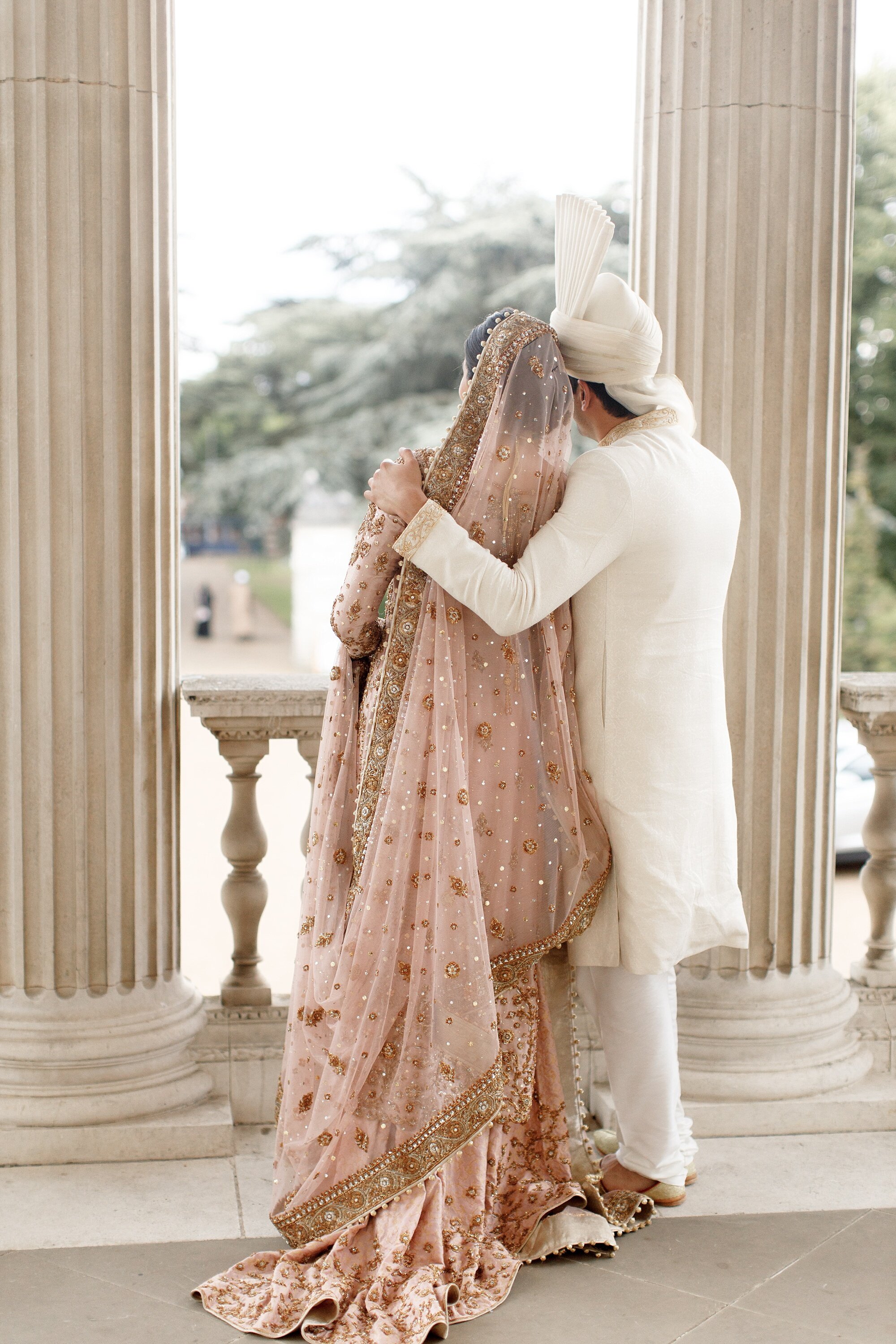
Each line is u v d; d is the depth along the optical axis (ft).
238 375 98.94
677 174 10.96
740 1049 11.25
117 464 10.41
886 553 67.21
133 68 10.15
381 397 90.68
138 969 10.84
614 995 9.41
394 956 8.81
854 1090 11.43
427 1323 7.86
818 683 11.37
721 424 11.00
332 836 9.38
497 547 8.84
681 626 9.07
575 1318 8.38
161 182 10.42
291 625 111.34
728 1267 9.02
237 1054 11.34
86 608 10.44
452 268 85.51
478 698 8.97
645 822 9.05
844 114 11.07
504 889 8.99
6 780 10.52
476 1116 8.70
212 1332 8.21
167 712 10.93
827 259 11.08
